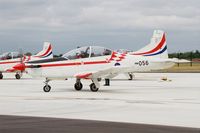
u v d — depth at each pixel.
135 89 23.14
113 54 22.70
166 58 31.02
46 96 18.45
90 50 22.17
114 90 22.39
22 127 9.99
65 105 14.87
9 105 14.80
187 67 76.62
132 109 13.69
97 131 9.49
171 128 9.93
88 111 13.19
